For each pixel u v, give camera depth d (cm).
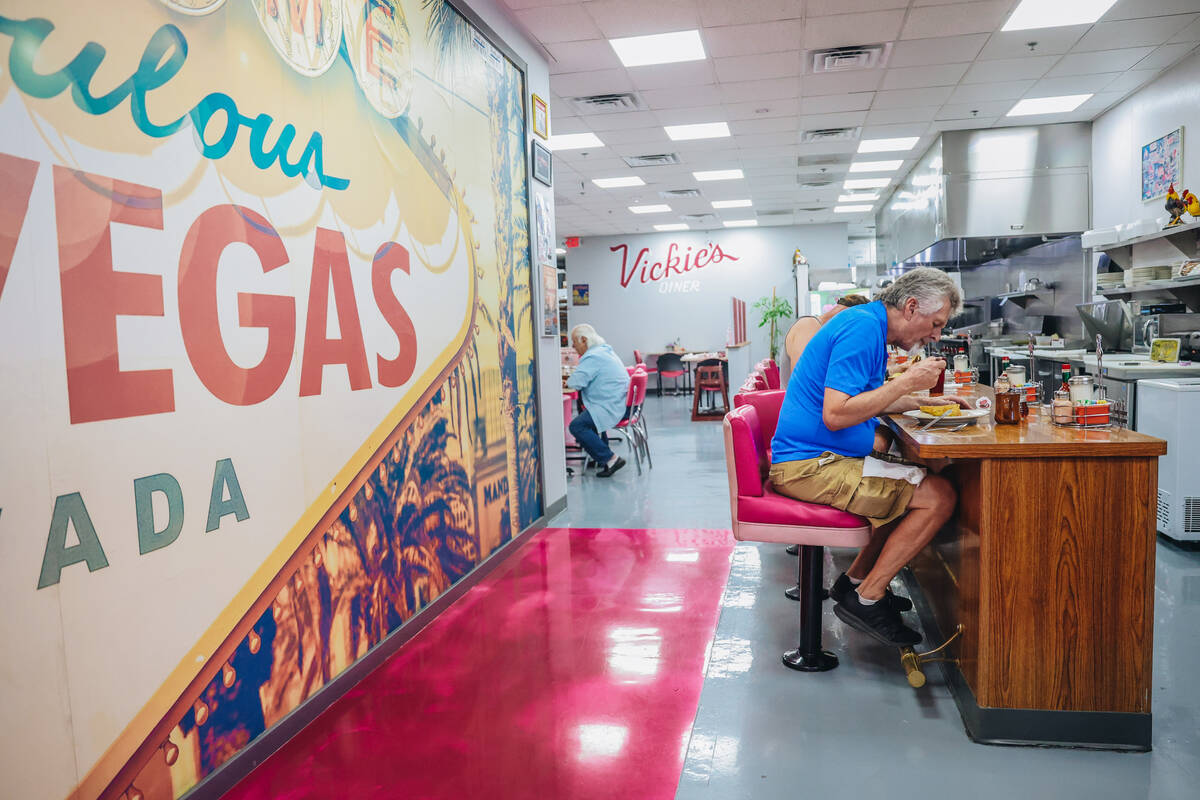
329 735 240
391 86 312
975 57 630
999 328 996
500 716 249
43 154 161
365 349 287
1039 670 218
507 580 391
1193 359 545
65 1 166
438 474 349
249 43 225
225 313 213
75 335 168
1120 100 775
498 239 435
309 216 253
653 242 1611
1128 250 684
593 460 691
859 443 270
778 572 391
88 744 169
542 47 567
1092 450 210
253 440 225
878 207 1367
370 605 289
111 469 176
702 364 1161
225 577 213
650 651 297
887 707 246
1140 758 211
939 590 284
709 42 578
